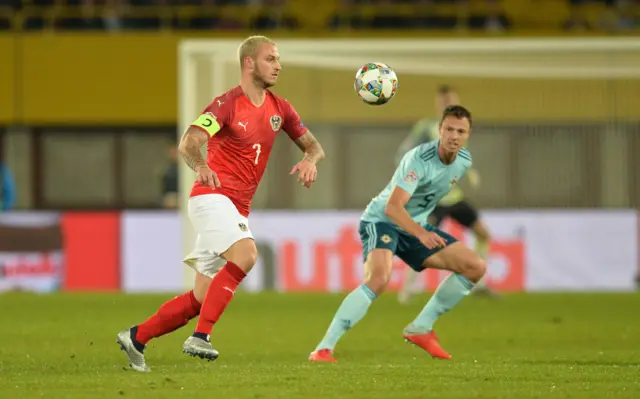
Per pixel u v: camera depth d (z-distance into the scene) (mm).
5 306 53469
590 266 65812
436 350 31266
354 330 42000
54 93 76688
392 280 66562
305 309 52281
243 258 25391
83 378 24953
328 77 71000
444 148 29812
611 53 63438
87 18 77938
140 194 78188
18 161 77688
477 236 56000
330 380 24641
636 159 69000
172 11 78375
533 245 65875
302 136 27438
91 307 52812
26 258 65375
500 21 78438
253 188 26500
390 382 24312
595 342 37281
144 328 26406
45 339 37406
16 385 23703
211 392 22438
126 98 76875
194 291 26328
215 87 60938
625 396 22141
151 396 21828
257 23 78562
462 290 30891
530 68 64562
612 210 68250
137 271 65812
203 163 24984
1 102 76625
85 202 78125
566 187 70250
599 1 79000
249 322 45438
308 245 65625
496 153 70875
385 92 29109
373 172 72250
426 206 31234
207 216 25688
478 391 22797
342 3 78750
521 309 52438
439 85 69625
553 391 22859
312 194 72062
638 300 58094
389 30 77000
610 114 68688
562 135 69875
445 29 77938
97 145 78000
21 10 77938
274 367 27938
